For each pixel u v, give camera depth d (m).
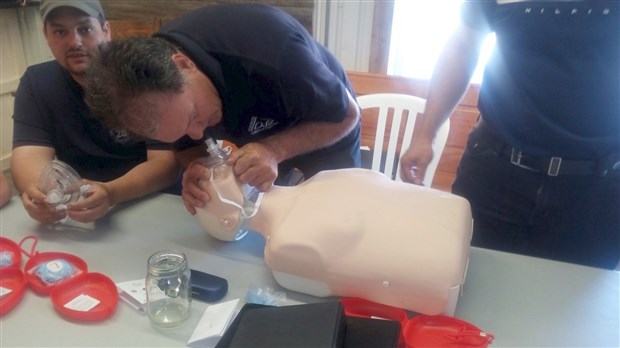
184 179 1.02
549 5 1.06
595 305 0.90
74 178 1.10
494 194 1.28
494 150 1.24
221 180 0.96
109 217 1.16
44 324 0.82
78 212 1.08
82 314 0.83
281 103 1.06
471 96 2.01
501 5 1.15
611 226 1.19
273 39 0.99
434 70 1.35
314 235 0.85
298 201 0.93
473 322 0.85
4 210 1.18
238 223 0.98
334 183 0.96
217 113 1.02
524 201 1.23
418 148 1.35
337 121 1.11
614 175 1.14
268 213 0.95
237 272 0.97
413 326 0.83
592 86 1.07
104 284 0.91
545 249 1.26
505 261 1.02
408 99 1.81
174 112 0.84
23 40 2.74
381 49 2.30
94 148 1.47
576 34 1.05
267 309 0.79
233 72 1.00
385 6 2.21
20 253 0.99
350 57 2.36
